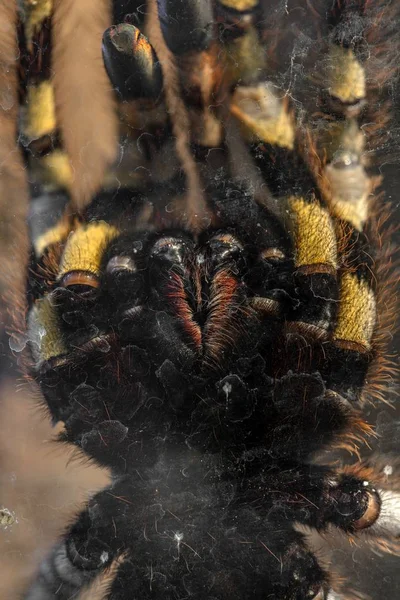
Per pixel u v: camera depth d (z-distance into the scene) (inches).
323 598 12.2
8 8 12.7
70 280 12.2
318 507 12.3
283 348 12.2
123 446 12.3
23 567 12.9
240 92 12.4
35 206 12.5
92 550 12.3
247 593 12.0
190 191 12.5
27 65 12.6
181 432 12.2
